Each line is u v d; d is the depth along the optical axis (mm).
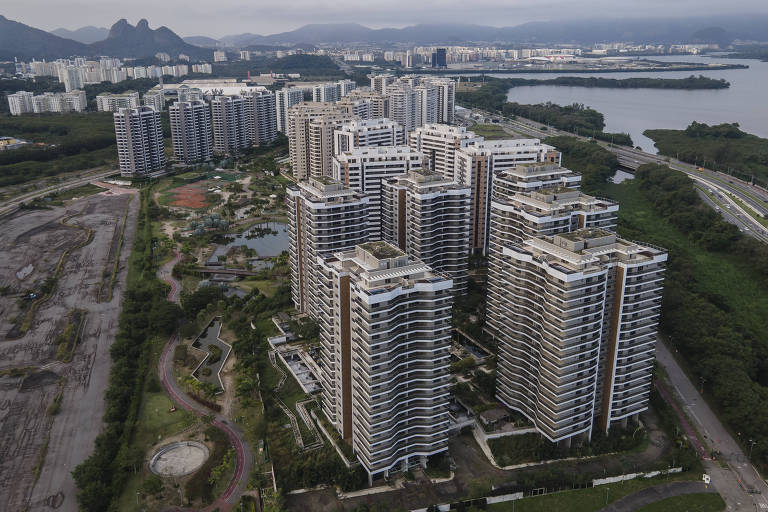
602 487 192500
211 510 181125
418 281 183000
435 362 189125
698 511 182125
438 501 185625
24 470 196250
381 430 185125
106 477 191500
